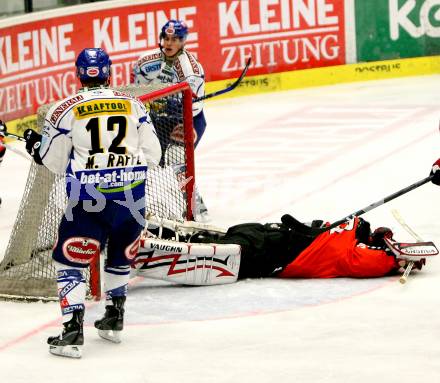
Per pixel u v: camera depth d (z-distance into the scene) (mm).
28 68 33469
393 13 40812
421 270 18828
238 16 38781
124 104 15102
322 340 15391
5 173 29531
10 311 17297
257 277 18703
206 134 33500
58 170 15180
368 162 28812
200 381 13922
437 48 41438
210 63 38406
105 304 16094
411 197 24656
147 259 18062
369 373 14023
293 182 26797
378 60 40938
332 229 19062
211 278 18312
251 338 15586
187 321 16469
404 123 33750
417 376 13859
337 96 38781
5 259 18656
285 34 39594
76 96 15016
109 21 35781
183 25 23109
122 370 14430
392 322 16062
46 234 18406
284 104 37812
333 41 40375
